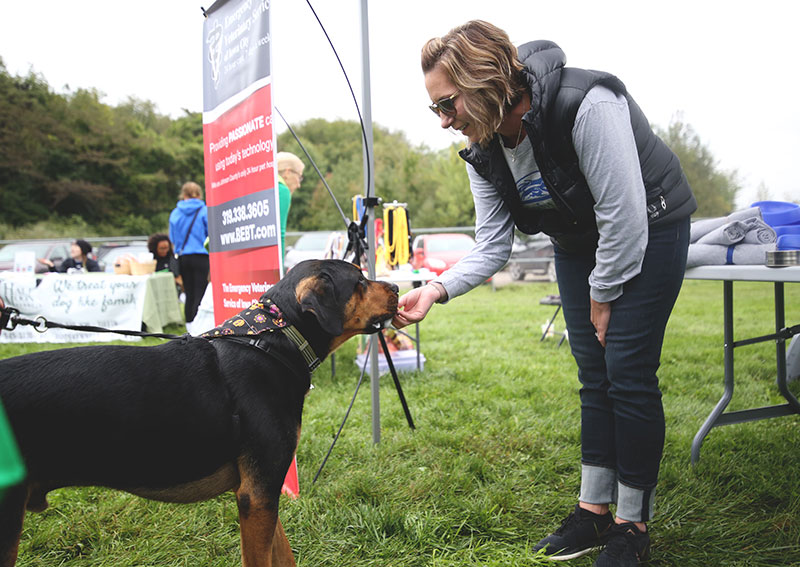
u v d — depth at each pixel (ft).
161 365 5.53
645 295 6.04
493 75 5.49
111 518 7.97
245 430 5.57
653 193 5.91
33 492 5.22
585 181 5.85
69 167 103.76
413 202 112.27
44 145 102.32
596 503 6.98
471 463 9.18
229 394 5.60
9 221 97.35
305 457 9.97
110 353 5.45
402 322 7.05
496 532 7.30
